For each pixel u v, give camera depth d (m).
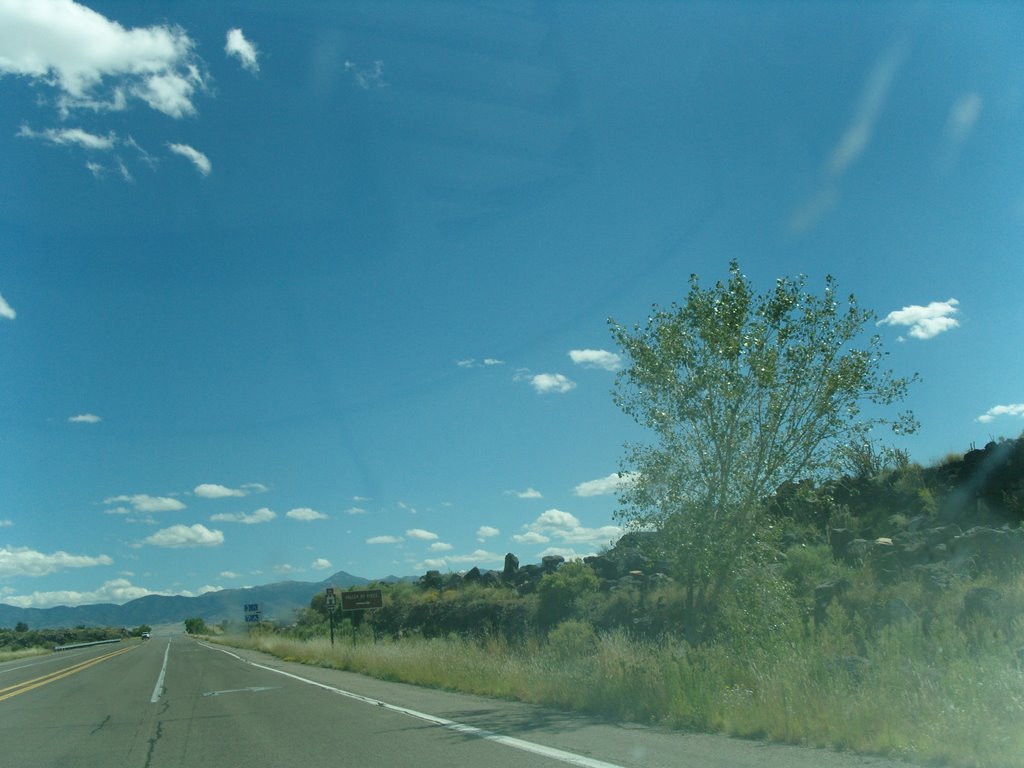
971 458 25.38
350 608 39.53
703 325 17.11
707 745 10.59
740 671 13.73
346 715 15.95
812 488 16.67
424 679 21.94
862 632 16.67
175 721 16.89
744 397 16.83
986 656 11.75
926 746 9.22
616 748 10.63
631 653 16.83
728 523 16.69
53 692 26.56
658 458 17.33
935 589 18.64
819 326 16.78
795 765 9.12
